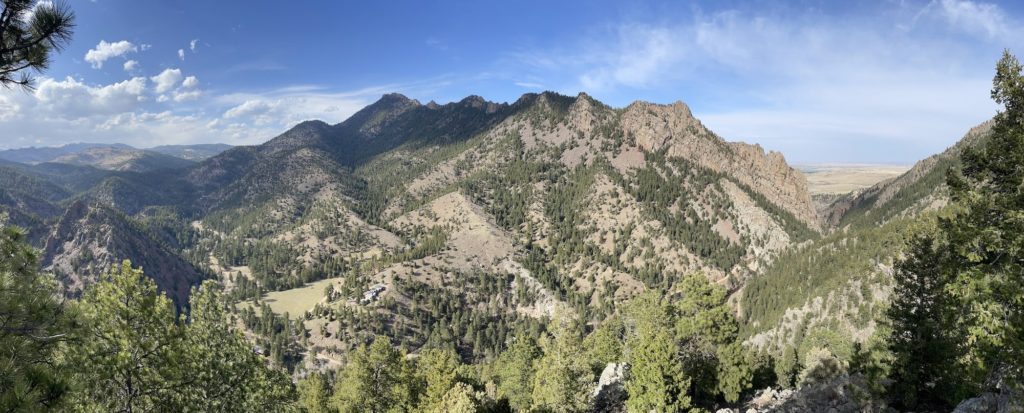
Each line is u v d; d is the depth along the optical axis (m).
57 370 11.64
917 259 36.59
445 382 51.81
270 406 27.36
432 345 199.62
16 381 9.96
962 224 22.53
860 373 37.09
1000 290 20.64
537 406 48.66
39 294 11.89
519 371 65.00
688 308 46.25
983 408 23.11
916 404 32.88
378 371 49.22
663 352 39.28
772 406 38.19
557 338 49.75
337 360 188.50
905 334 36.03
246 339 27.12
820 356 55.44
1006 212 20.42
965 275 22.25
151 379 20.36
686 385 38.66
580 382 48.12
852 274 151.50
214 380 23.83
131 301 20.80
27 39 12.04
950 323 28.98
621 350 69.56
